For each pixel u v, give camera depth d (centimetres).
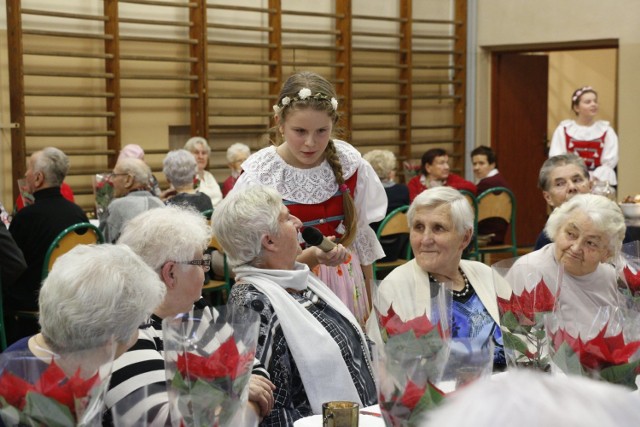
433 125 957
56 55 688
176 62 770
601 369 189
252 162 304
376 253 328
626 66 864
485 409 71
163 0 762
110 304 162
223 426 170
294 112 289
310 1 861
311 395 233
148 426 178
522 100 992
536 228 1016
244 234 245
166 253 212
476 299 292
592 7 883
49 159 474
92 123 724
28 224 468
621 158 870
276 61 823
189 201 542
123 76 728
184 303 215
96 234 482
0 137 669
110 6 713
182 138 792
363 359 252
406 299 200
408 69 928
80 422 155
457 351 163
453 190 294
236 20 808
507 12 940
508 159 989
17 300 470
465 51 965
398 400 163
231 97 796
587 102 825
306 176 303
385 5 920
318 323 241
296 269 254
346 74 877
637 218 463
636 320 193
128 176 553
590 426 68
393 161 596
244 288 242
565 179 421
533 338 216
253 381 204
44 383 151
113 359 162
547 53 1030
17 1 655
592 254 293
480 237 677
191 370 166
